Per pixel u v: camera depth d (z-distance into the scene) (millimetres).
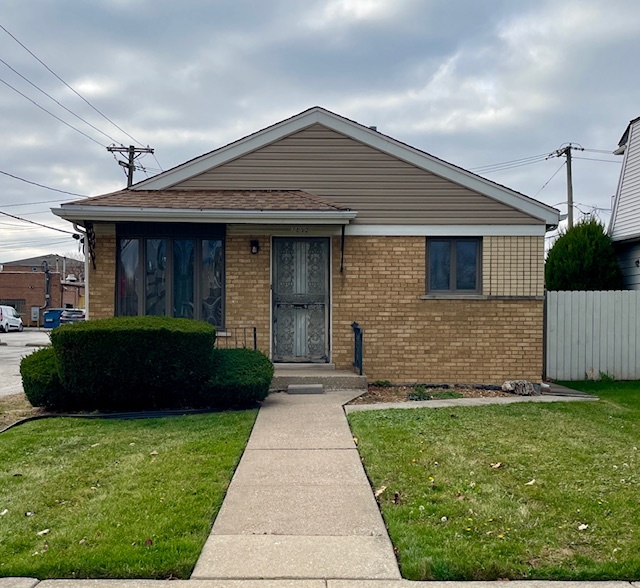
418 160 10594
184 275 10281
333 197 10641
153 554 3834
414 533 4172
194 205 9508
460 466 5664
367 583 3578
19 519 4426
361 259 10500
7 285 53469
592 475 5461
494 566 3705
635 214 15336
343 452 6195
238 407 8406
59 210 9203
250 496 4953
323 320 10688
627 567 3730
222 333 10211
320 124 10727
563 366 12500
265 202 9797
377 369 10445
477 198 10555
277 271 10641
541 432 7047
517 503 4742
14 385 12383
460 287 10633
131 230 10125
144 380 8031
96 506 4645
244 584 3547
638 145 16125
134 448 6297
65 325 8156
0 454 6074
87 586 3523
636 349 12492
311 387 9477
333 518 4512
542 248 10516
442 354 10453
